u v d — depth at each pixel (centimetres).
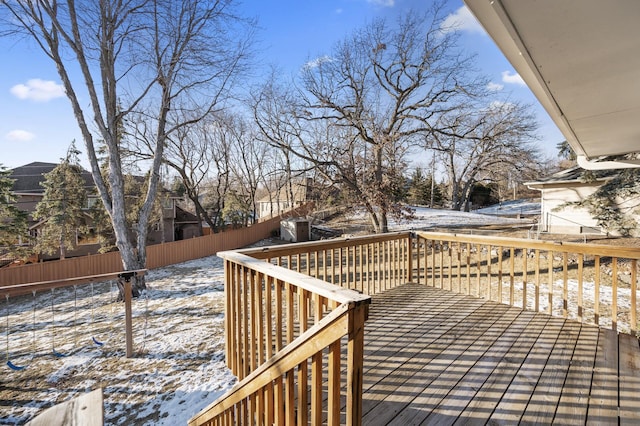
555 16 99
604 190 1068
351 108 1380
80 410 204
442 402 195
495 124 1471
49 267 1091
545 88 158
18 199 1586
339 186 1387
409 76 1299
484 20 107
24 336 627
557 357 246
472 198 3097
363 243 399
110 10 862
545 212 1262
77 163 1619
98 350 525
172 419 334
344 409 190
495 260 969
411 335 288
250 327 245
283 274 185
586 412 183
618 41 113
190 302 808
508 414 183
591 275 761
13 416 363
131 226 1683
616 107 186
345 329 114
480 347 264
